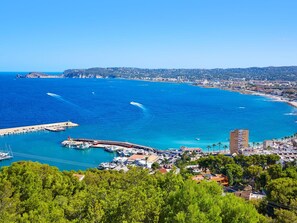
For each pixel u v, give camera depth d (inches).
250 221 1563.7
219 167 6550.2
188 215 1480.1
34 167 3410.4
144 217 1738.4
